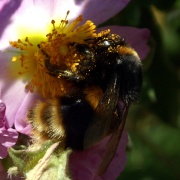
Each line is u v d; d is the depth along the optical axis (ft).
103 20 0.47
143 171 0.68
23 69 0.46
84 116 0.44
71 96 0.44
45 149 0.41
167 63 0.58
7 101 0.46
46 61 0.45
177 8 0.61
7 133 0.43
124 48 0.44
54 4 0.47
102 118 0.41
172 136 0.72
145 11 0.55
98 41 0.44
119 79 0.42
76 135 0.44
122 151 0.47
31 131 0.44
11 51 0.46
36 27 0.46
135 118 0.66
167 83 0.58
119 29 0.48
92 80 0.44
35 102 0.46
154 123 0.68
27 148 0.42
